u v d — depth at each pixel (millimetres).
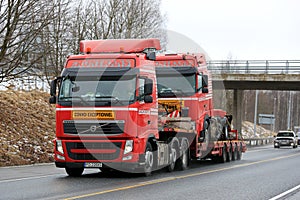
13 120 29797
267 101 152875
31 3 25188
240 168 24250
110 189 14602
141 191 14344
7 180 16688
